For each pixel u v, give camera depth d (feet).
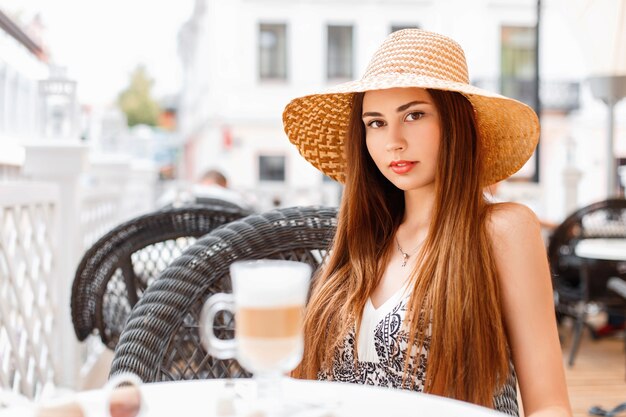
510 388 4.58
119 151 20.52
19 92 14.83
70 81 10.80
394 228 5.15
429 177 4.83
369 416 3.06
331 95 5.57
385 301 4.75
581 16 19.62
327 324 4.79
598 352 14.15
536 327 4.46
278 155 51.70
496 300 4.41
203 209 7.07
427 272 4.49
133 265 7.34
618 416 9.89
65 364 10.15
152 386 3.49
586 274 13.23
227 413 2.97
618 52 19.38
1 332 7.52
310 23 50.75
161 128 125.70
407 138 4.77
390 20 50.83
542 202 24.00
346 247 5.14
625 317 15.64
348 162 5.31
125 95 118.93
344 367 4.68
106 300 7.69
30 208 8.76
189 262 4.95
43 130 10.83
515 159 5.34
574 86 52.03
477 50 50.31
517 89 50.55
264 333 2.77
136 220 7.13
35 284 8.93
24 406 3.22
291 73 51.08
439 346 4.33
